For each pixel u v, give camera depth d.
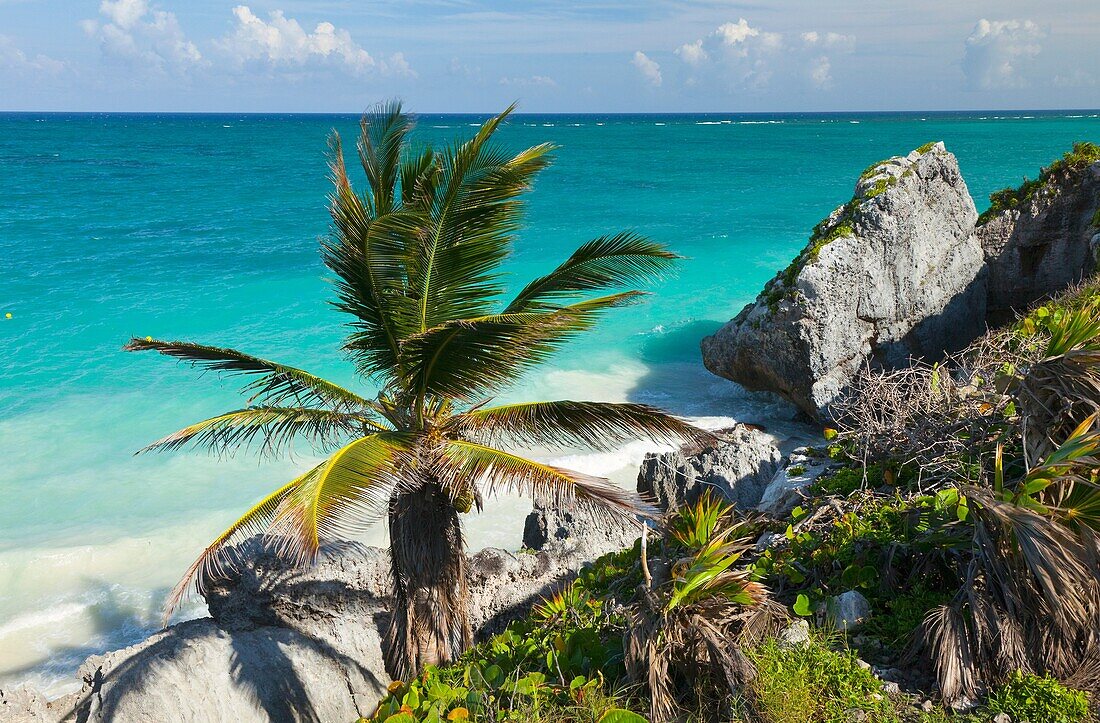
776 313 23.09
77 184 81.00
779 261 44.75
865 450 9.73
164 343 9.12
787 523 9.77
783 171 99.88
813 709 6.33
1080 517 6.30
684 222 57.53
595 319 9.48
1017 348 10.98
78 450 21.11
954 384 9.91
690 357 29.62
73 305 34.06
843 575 7.97
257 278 39.66
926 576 7.51
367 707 11.51
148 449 9.13
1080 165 25.55
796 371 23.16
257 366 9.55
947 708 6.25
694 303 36.34
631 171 99.69
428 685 8.82
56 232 51.75
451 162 9.23
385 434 9.34
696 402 25.44
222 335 30.58
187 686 10.26
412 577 10.31
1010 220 26.38
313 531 7.50
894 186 23.89
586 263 9.79
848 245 23.08
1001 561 6.58
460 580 10.76
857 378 23.59
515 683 7.70
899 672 6.81
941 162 25.08
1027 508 6.27
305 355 28.48
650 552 11.34
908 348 24.72
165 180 86.31
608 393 25.83
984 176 83.00
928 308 24.91
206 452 21.16
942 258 25.20
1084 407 6.96
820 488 10.29
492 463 8.80
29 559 16.20
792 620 7.45
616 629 8.53
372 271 9.29
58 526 17.59
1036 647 6.35
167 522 17.92
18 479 19.53
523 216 10.00
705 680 6.80
